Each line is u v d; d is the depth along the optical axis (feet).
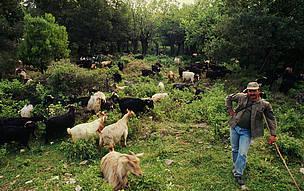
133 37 146.10
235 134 22.16
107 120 33.96
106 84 51.75
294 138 29.50
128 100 38.52
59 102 38.81
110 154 22.53
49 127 32.01
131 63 90.68
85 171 23.31
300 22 59.26
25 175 25.45
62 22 108.88
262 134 21.26
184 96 48.32
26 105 37.70
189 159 26.12
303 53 64.49
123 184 20.11
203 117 37.55
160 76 73.51
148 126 34.58
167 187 20.83
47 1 107.34
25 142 30.91
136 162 20.08
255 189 21.58
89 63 78.79
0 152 28.60
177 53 152.76
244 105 21.34
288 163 25.63
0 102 40.50
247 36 56.95
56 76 48.26
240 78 63.52
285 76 57.16
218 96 44.68
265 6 60.23
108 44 131.03
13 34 71.56
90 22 112.06
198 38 103.91
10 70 68.90
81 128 29.71
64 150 29.55
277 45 58.59
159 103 43.65
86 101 41.45
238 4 65.26
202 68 77.15
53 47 69.87
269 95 50.29
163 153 27.40
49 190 22.15
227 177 23.07
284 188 21.75
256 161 25.13
